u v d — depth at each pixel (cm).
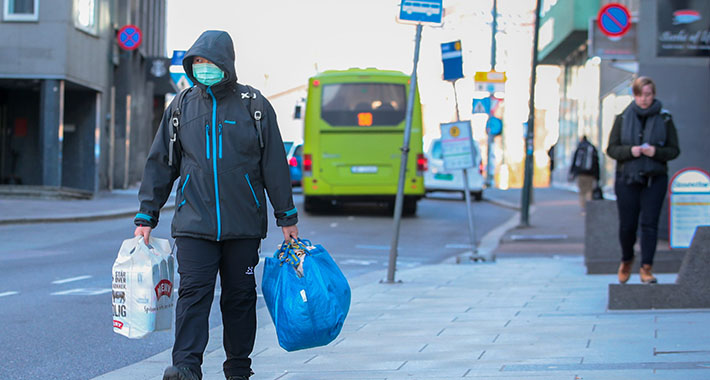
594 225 1237
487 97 3841
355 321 825
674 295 830
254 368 603
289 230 491
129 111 3500
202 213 467
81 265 1286
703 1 1602
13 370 629
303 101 2825
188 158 475
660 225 1473
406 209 2498
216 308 932
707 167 1570
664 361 581
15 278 1130
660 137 890
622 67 2273
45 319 838
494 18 3744
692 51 1598
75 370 632
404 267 1391
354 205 2916
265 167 482
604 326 750
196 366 455
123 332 470
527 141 2127
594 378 527
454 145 1439
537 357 620
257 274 1233
